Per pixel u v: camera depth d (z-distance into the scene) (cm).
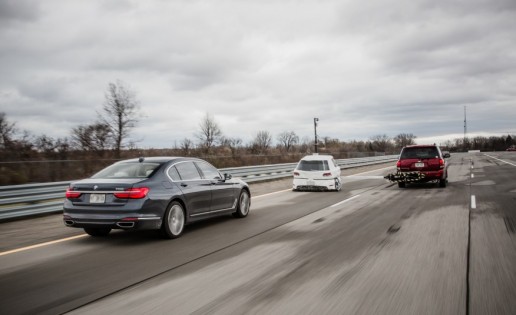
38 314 379
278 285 453
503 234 718
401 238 699
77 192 700
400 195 1395
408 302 394
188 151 2584
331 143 7006
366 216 954
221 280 476
